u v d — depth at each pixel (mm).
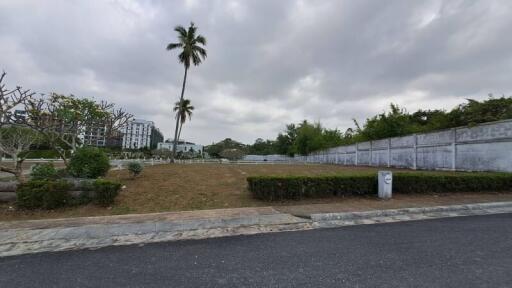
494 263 3727
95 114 13547
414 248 4414
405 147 20109
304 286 3135
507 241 4719
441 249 4336
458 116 16141
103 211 7641
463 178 10016
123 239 5262
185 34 30359
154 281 3348
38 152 32781
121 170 15992
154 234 5586
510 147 12250
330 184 9180
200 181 12555
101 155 10641
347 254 4184
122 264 3955
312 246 4621
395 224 6164
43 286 3256
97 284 3289
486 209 7797
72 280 3418
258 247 4637
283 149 68750
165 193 9672
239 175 15477
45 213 7434
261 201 8680
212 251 4477
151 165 24578
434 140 17125
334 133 48750
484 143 13578
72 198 8062
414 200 8758
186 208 7973
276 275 3459
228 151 53750
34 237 5320
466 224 6012
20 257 4324
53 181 8102
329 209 7484
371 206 7875
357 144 28281
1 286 3268
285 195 8812
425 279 3266
